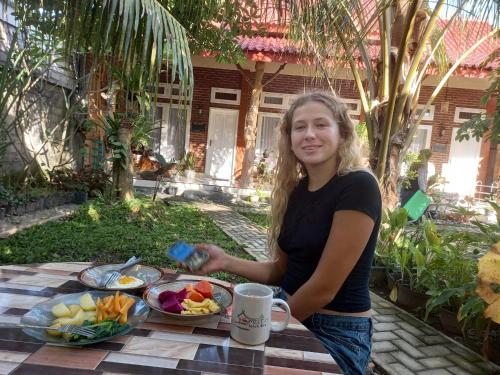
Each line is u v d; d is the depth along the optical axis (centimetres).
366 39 423
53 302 124
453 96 1166
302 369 105
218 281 169
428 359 275
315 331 156
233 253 502
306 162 166
